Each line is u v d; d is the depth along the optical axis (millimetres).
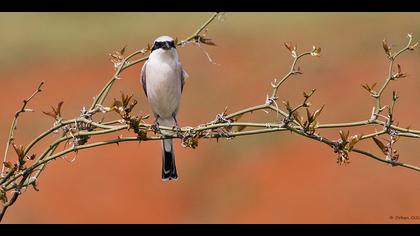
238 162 16125
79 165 15961
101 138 16391
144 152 16438
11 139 4820
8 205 4699
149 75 6836
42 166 4867
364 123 4684
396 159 4656
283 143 16406
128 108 4707
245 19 24734
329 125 4660
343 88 19344
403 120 17594
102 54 23344
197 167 16078
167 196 15664
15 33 24609
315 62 20891
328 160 15828
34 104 19922
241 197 15406
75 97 20391
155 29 25234
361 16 23859
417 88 19016
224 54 22438
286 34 23328
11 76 22016
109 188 15648
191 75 20844
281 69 20859
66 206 15094
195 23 25328
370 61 20859
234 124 4758
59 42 24016
